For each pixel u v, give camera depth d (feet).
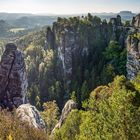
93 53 600.39
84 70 567.18
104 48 603.26
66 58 583.17
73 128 104.83
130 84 73.51
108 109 72.38
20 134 88.69
